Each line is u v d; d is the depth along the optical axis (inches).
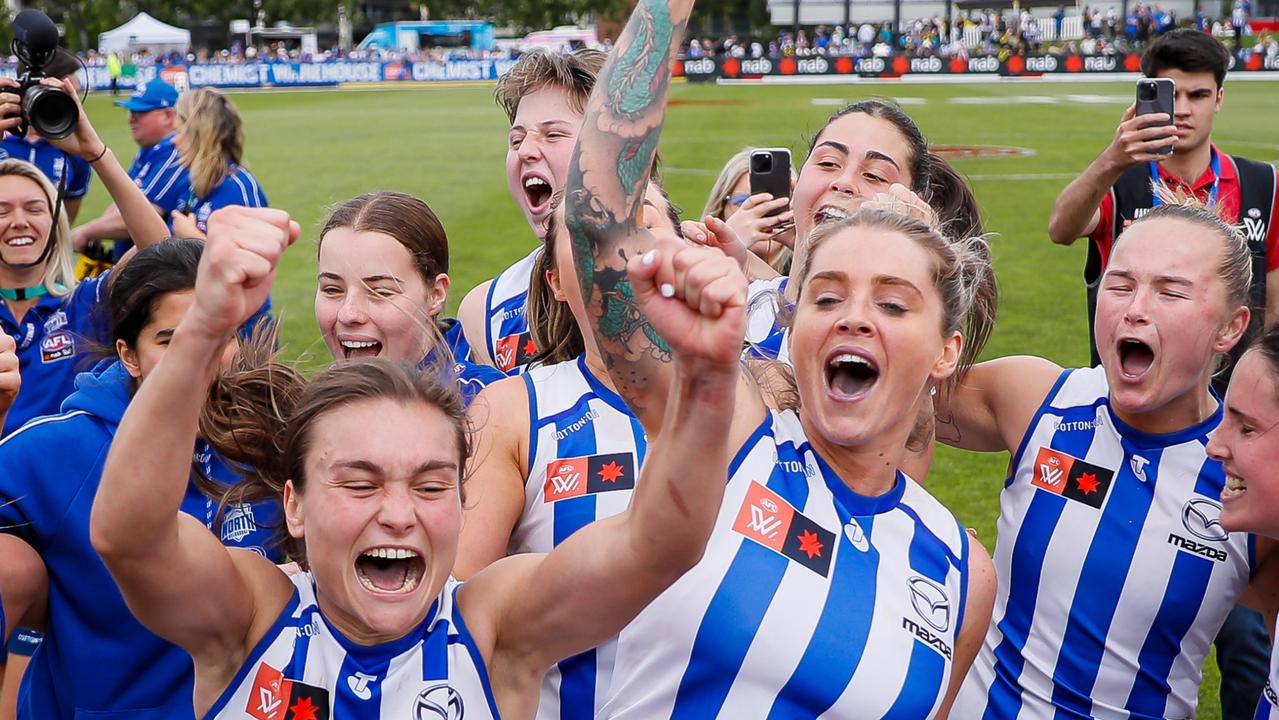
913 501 94.4
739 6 2544.3
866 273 88.2
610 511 93.6
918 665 87.4
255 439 96.3
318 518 75.2
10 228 171.8
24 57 174.4
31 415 175.0
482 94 1601.9
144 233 181.9
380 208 131.7
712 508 66.9
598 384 98.3
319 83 1899.6
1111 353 111.4
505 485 94.7
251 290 62.3
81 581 102.6
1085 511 114.3
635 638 86.1
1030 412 118.9
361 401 75.9
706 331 60.5
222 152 283.3
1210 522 110.7
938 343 90.3
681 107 1244.5
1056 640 114.7
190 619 73.6
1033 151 863.7
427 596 76.9
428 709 78.2
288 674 78.3
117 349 108.7
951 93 1411.2
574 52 139.6
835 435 89.4
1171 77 196.9
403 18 2832.2
